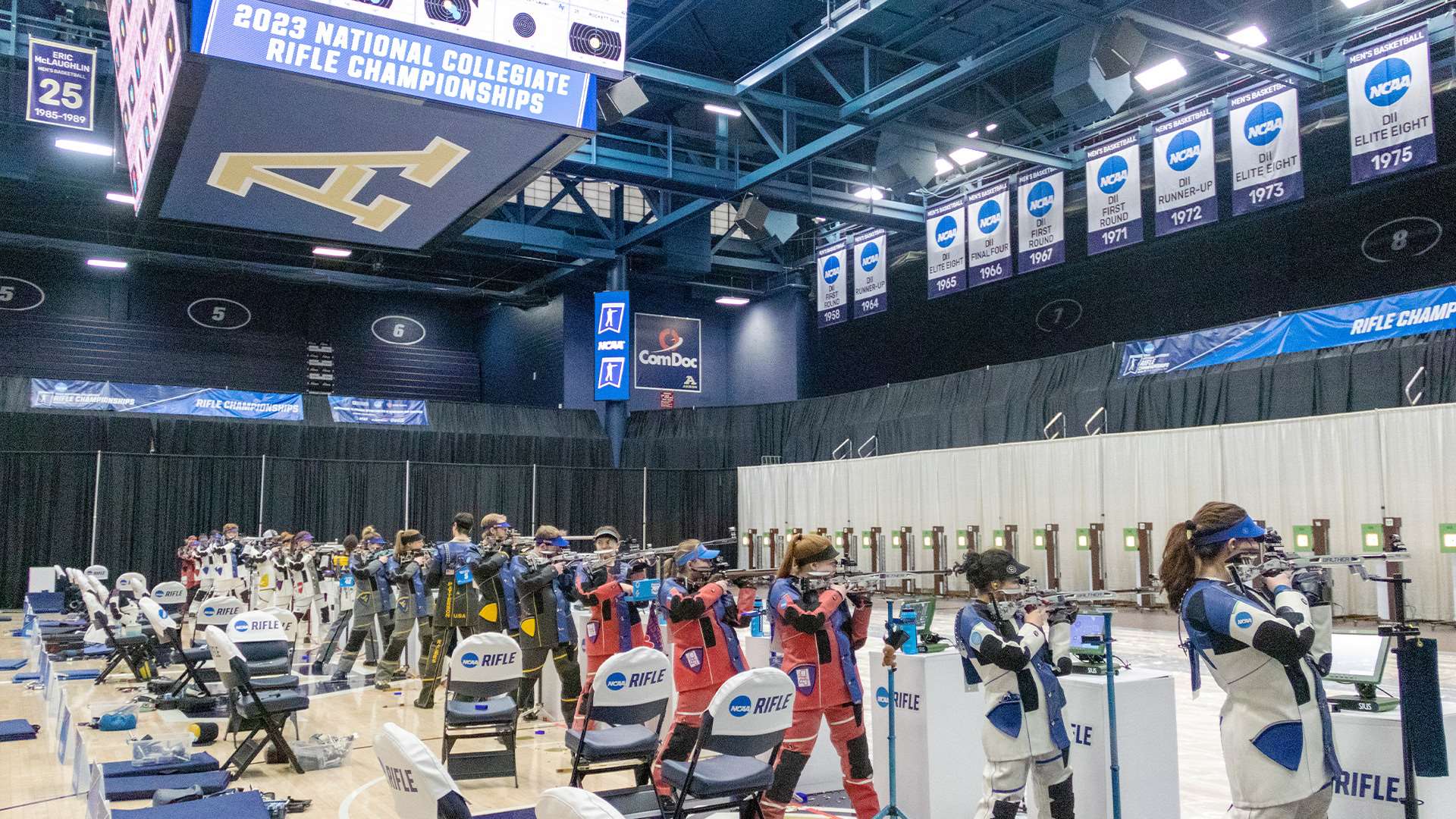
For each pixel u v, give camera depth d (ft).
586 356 96.99
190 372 90.89
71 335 87.10
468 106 31.50
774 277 102.83
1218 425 58.95
